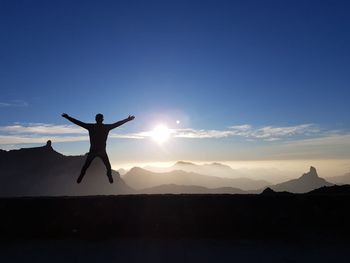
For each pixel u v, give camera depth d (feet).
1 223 37.86
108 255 31.30
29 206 38.81
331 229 38.17
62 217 38.22
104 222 37.81
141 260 30.01
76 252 32.19
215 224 37.73
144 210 38.50
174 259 30.27
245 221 37.83
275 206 39.11
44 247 33.76
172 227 37.47
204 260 30.09
